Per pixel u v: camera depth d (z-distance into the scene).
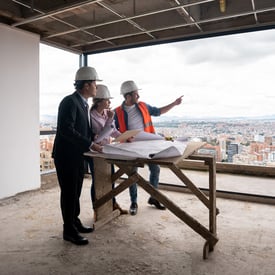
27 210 3.15
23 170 3.83
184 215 2.17
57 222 2.81
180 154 2.01
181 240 2.41
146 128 3.19
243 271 1.92
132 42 4.27
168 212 3.10
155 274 1.89
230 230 2.60
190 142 2.58
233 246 2.29
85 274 1.89
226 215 2.99
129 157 2.00
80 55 4.82
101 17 3.91
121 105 3.22
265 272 1.90
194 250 2.23
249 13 3.08
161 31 4.00
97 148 2.21
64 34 4.04
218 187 3.96
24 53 3.78
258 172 4.45
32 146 3.95
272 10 3.14
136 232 2.58
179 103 3.39
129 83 3.13
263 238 2.43
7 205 3.32
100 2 2.96
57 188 4.06
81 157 2.35
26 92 3.83
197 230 2.15
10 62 3.59
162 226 2.71
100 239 2.43
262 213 3.04
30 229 2.63
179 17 3.52
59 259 2.09
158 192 2.24
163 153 1.95
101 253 2.18
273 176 4.37
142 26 3.77
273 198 3.35
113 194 2.55
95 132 2.68
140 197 3.69
